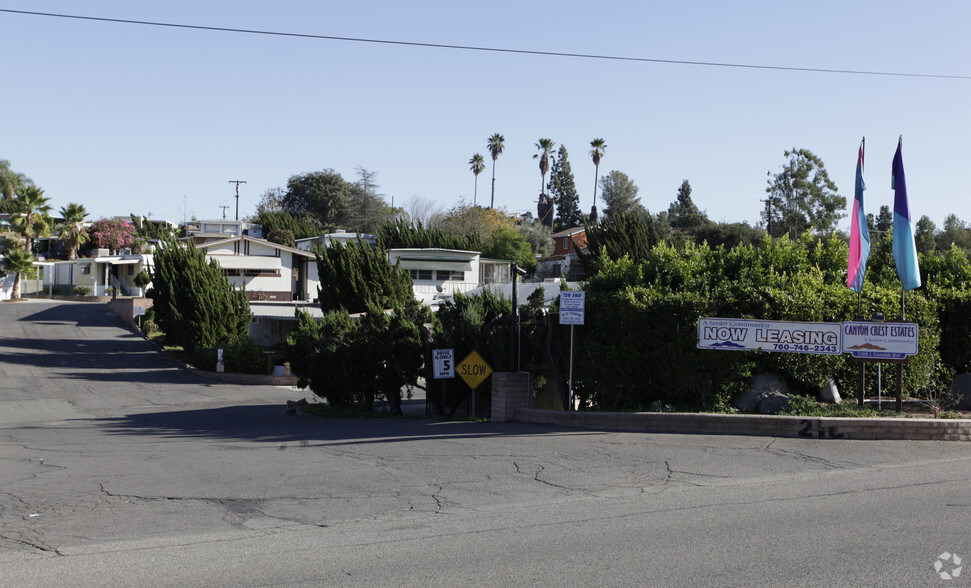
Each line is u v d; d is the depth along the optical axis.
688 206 132.12
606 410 15.27
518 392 16.66
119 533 7.38
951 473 9.82
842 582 5.66
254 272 59.06
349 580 5.82
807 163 64.19
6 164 91.69
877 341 13.55
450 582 5.75
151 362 38.12
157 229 91.62
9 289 64.69
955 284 16.36
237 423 19.56
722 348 14.08
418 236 72.12
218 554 6.58
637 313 14.73
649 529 7.23
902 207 13.67
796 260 16.91
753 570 5.96
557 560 6.28
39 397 27.56
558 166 113.31
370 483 9.70
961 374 15.16
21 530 7.52
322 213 106.06
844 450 11.48
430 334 20.30
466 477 9.98
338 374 20.97
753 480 9.53
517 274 16.95
